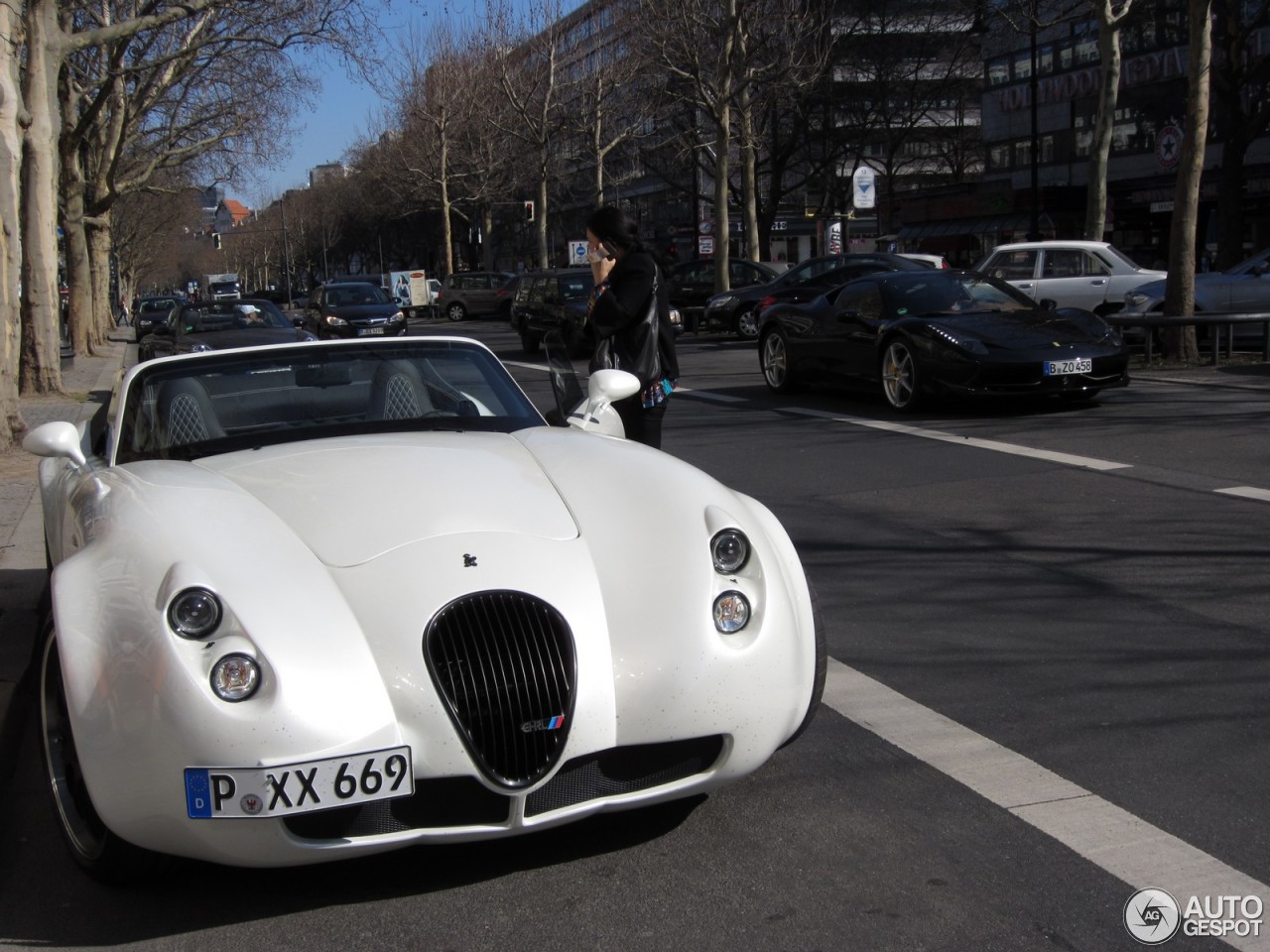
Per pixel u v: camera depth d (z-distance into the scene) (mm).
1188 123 14398
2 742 4250
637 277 5984
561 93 47125
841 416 12062
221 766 2768
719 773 3215
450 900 3117
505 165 58062
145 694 2838
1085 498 7750
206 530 3182
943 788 3691
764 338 14438
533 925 2982
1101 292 18406
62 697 3299
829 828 3453
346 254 107562
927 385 11555
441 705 2906
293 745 2787
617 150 49375
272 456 3941
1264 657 4750
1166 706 4297
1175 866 3170
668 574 3242
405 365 4711
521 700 2955
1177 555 6297
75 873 3396
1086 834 3361
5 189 11578
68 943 3002
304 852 2867
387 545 3217
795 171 51312
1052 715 4262
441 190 62406
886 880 3146
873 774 3818
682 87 38062
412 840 2939
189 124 37344
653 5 31297
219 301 19859
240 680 2818
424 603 3027
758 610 3268
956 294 12484
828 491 8406
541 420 4633
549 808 3033
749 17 30719
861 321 12508
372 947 2916
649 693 3078
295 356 4660
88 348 31719
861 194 28547
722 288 28703
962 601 5711
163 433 4344
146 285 155625
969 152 55688
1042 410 11617
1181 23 37156
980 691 4527
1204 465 8562
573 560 3252
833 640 5223
